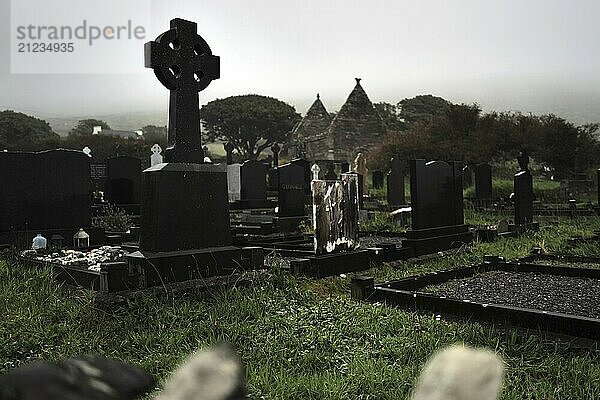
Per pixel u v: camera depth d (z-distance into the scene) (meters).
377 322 6.33
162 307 6.70
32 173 11.88
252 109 73.00
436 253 12.20
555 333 5.94
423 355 5.18
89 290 7.58
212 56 8.97
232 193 25.62
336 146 53.66
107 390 0.49
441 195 12.88
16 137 56.44
